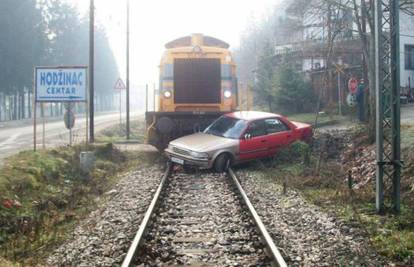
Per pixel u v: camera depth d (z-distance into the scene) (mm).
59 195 11648
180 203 10922
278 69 35750
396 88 9742
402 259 7117
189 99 18031
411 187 10633
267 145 16375
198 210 10188
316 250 7480
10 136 26344
